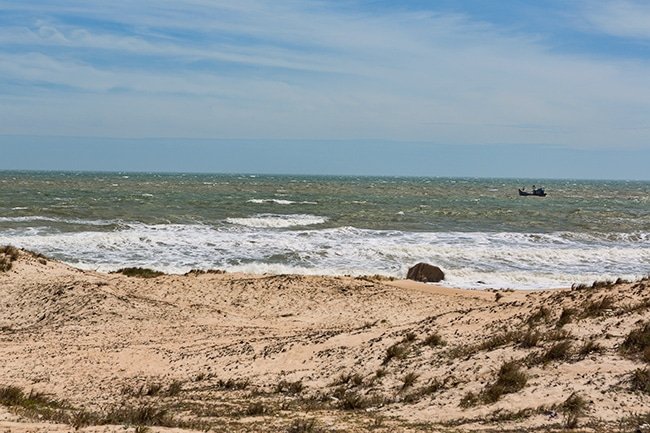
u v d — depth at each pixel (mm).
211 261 37125
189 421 11102
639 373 11180
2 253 28922
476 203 97188
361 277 31297
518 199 113250
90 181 141125
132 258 37344
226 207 72438
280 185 149000
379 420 10906
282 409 12273
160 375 16062
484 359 13289
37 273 27516
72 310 23125
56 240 41094
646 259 42312
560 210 85188
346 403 12336
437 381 12789
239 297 26688
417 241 46719
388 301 26172
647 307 14398
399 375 13625
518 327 15094
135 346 18781
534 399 11109
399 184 180500
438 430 9938
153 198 83062
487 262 39688
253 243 42938
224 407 12570
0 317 23094
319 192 117688
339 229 52156
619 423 9680
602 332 13586
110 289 25594
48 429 9812
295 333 20562
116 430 9898
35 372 16188
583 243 49625
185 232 47875
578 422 9844
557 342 13344
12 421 10594
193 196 90688
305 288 27859
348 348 16219
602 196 140750
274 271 35375
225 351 17688
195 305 24938
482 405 11211
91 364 16922
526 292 27500
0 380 15391
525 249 43469
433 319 17766
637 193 164250
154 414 11359
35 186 109000
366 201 92250
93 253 38469
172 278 28953
